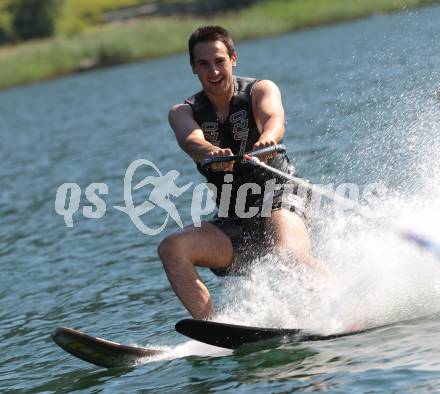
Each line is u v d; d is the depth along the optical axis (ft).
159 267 82.99
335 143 116.06
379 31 314.96
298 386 48.62
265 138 57.36
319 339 56.34
